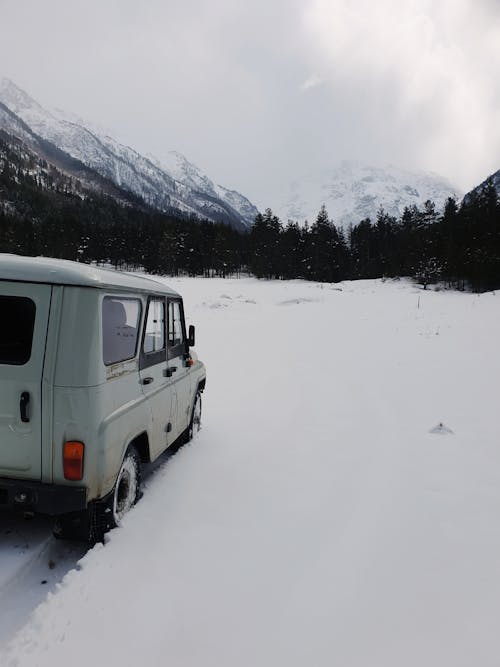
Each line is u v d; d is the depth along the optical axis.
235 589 3.29
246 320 25.06
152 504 4.52
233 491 4.95
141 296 4.34
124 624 2.88
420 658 2.70
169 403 5.19
